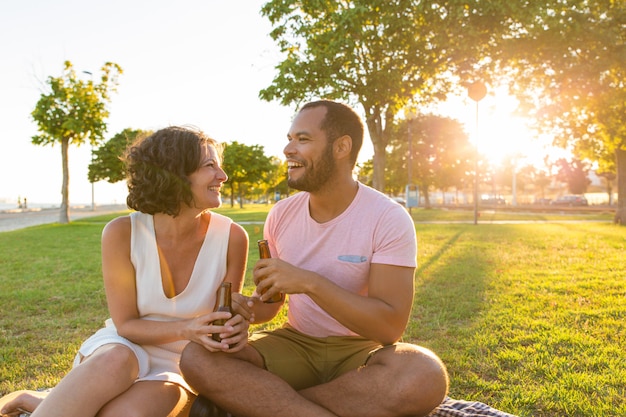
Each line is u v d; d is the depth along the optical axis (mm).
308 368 2727
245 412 2289
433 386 2219
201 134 2609
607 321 5199
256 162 56188
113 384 2148
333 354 2715
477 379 3697
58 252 12047
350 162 2703
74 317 5828
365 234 2641
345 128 2637
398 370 2240
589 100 18875
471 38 16828
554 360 4016
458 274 8195
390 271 2594
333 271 2697
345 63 16984
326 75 16594
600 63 17203
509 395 3393
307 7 17375
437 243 12930
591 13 17500
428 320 5449
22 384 3770
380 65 17531
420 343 4645
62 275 8609
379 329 2475
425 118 52875
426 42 17719
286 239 2820
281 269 2416
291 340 2809
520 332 4852
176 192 2494
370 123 18781
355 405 2281
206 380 2312
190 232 2678
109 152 42500
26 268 9500
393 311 2500
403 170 52375
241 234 2811
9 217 39094
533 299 6340
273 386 2264
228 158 54188
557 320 5312
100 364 2154
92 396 2074
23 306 6266
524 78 19031
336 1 16891
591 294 6590
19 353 4512
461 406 3072
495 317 5492
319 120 2623
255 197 104688
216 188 2652
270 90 16766
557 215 32125
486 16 16766
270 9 17672
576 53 17906
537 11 16234
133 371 2283
